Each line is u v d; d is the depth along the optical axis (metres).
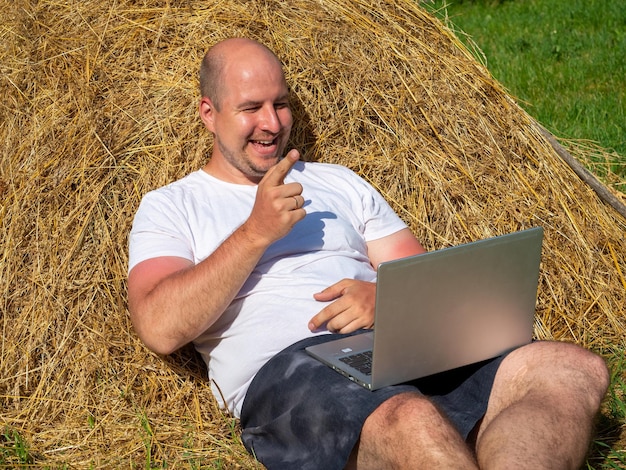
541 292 3.68
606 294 3.74
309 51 3.84
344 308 2.78
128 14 3.72
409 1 4.15
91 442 2.91
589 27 8.70
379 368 2.40
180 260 2.84
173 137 3.51
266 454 2.62
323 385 2.48
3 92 3.52
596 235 3.90
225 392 2.86
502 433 2.20
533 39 8.30
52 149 3.38
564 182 3.96
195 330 2.72
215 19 3.77
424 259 2.36
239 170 3.10
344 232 3.09
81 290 3.18
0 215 3.28
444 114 3.90
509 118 4.03
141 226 2.93
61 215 3.28
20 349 3.11
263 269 2.92
